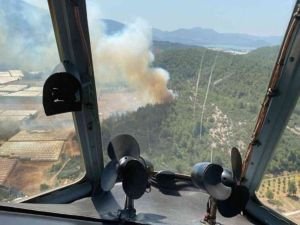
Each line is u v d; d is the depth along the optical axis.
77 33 0.60
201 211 0.79
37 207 0.58
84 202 0.81
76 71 0.62
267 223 0.80
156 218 0.70
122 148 0.65
